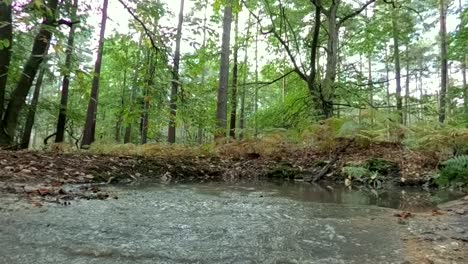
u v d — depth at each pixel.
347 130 7.59
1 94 7.29
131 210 2.74
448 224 2.63
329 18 10.34
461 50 12.34
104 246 1.79
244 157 8.38
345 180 6.35
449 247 2.00
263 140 8.46
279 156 8.24
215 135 10.01
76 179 4.37
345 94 10.57
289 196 4.29
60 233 1.97
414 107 10.56
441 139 6.71
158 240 1.95
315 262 1.68
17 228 2.02
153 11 6.25
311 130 8.52
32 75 7.59
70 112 13.91
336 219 2.75
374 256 1.81
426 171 6.34
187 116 7.40
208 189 4.61
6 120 7.39
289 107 10.78
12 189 3.27
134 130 21.39
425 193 5.05
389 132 8.00
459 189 5.36
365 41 13.33
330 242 2.05
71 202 2.93
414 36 15.35
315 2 9.77
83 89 4.38
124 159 6.15
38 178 4.04
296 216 2.83
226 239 2.04
